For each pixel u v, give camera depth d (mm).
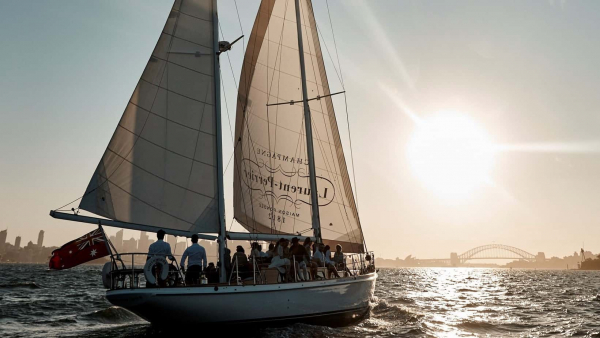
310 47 20531
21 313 21797
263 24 19766
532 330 17922
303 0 20578
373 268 19953
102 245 12344
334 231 19469
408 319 19016
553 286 61281
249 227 18016
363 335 14484
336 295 15344
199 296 11961
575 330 17859
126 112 13898
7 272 91312
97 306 25891
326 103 20328
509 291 47969
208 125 14633
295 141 19438
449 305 29016
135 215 13500
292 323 13773
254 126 19016
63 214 12562
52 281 56875
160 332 12961
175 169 14125
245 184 18375
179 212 13922
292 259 14867
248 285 12641
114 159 13578
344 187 20141
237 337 12703
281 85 19672
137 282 12852
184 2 14992
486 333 16953
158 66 14469
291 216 18766
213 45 15141
